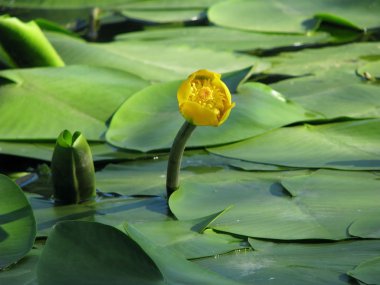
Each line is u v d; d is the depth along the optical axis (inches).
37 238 60.6
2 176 62.2
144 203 63.2
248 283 56.5
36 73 74.6
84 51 81.0
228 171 66.1
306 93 75.2
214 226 60.2
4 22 75.7
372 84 76.2
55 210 63.0
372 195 62.0
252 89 72.7
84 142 63.3
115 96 74.1
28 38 76.4
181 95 59.7
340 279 56.6
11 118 71.8
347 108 72.3
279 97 72.3
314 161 66.1
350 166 65.1
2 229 59.8
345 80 77.6
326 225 59.9
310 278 56.7
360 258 57.8
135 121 71.4
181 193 63.1
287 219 60.5
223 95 59.6
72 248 56.7
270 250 58.7
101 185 65.2
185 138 62.4
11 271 57.7
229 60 83.0
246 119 70.1
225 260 58.1
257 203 61.9
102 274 56.0
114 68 76.7
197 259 58.2
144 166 67.4
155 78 78.8
